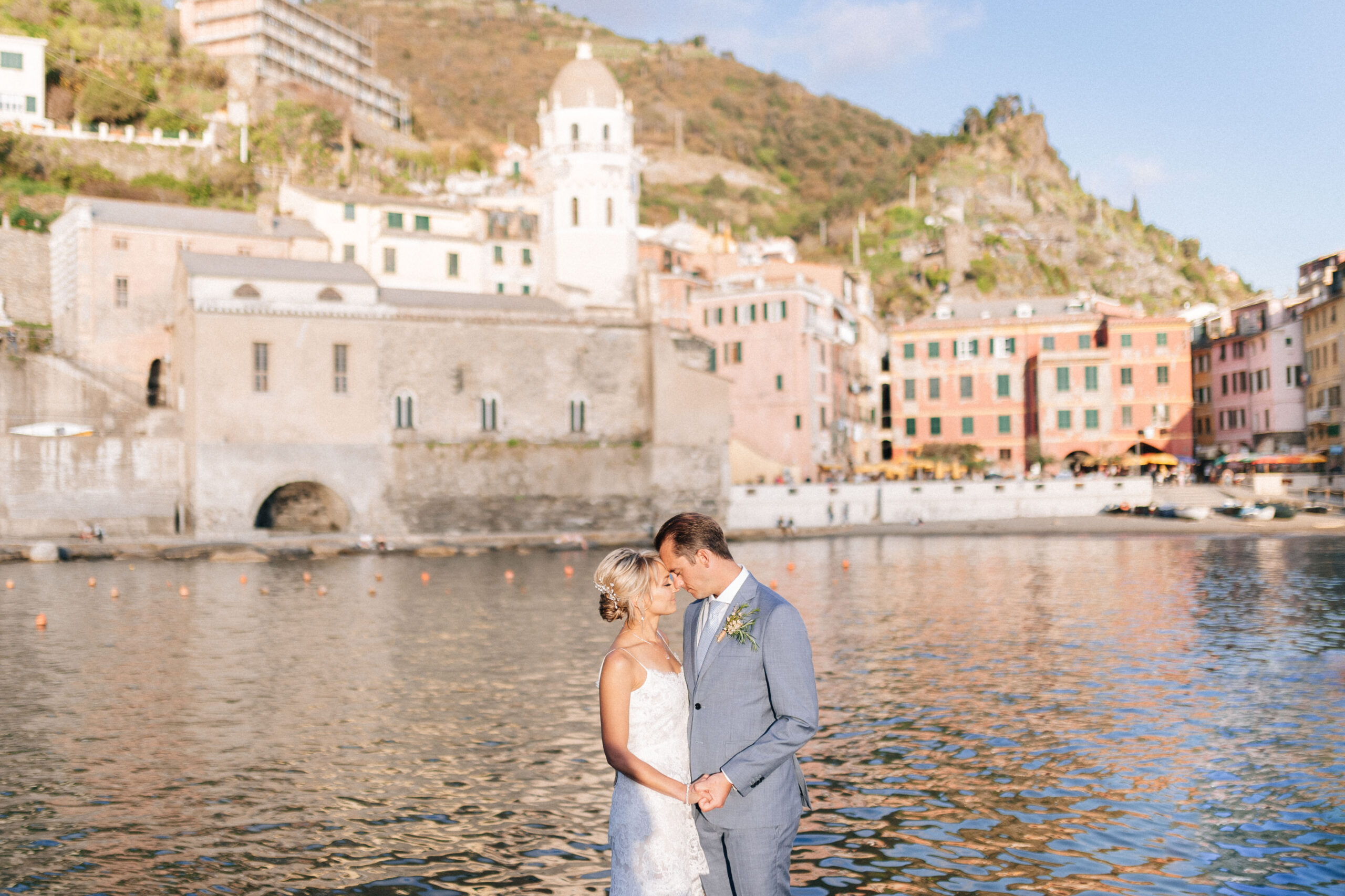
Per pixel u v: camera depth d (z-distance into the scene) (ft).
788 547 214.48
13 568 175.42
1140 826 43.78
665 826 22.94
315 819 45.88
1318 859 39.93
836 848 41.78
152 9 488.02
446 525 237.25
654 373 253.65
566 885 38.78
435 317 237.25
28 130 351.46
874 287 548.72
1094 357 325.83
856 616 106.63
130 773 52.90
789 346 308.60
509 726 61.98
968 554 190.08
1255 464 296.71
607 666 23.22
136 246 261.85
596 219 280.51
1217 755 53.78
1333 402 278.26
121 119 396.57
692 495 256.11
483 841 43.24
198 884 38.93
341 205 292.61
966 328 347.56
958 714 63.36
